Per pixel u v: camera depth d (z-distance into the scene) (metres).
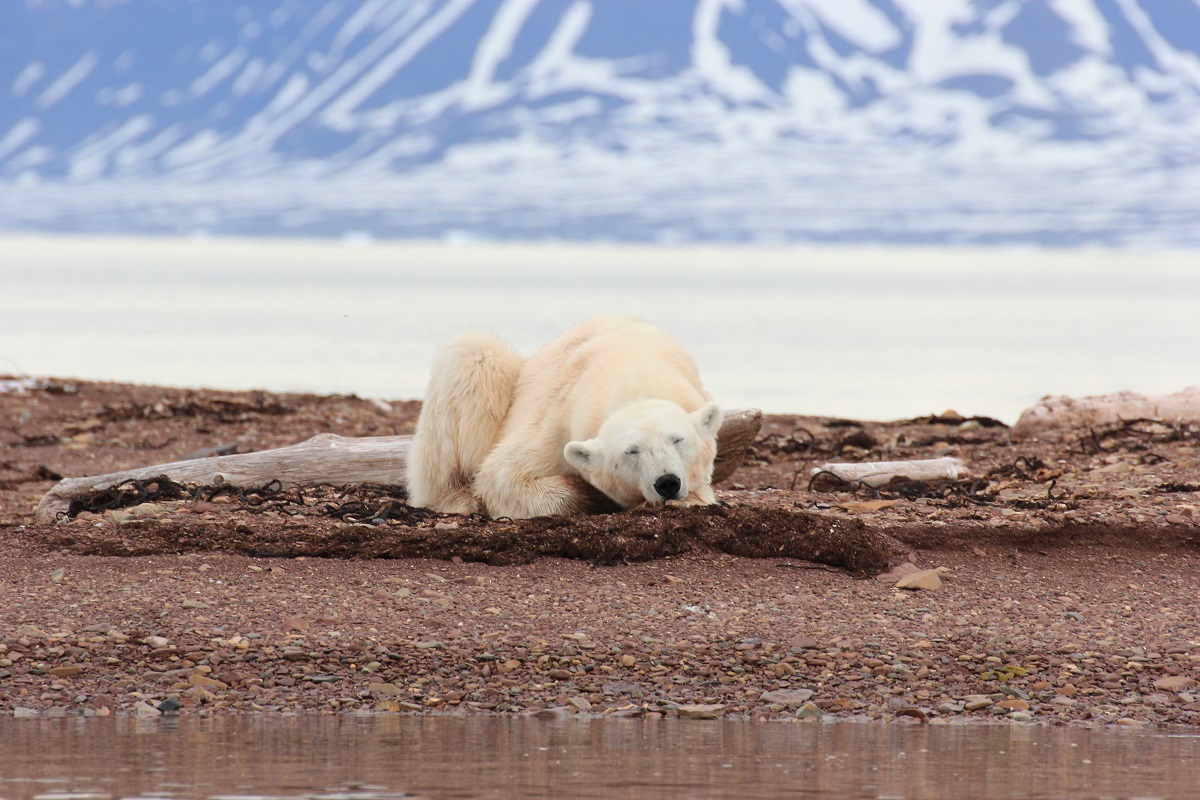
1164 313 153.50
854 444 35.12
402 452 27.03
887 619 18.95
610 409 22.11
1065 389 68.88
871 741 14.58
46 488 29.83
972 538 22.59
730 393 65.44
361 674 16.53
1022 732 15.12
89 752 13.69
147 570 19.88
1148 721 15.60
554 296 180.00
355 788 12.44
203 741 14.16
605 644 17.58
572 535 21.16
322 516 23.34
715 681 16.59
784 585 20.27
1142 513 23.61
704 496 22.55
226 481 26.23
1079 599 20.25
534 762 13.44
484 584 19.81
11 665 16.41
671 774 13.05
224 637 17.39
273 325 118.06
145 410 40.78
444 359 24.42
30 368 74.94
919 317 142.12
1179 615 19.52
